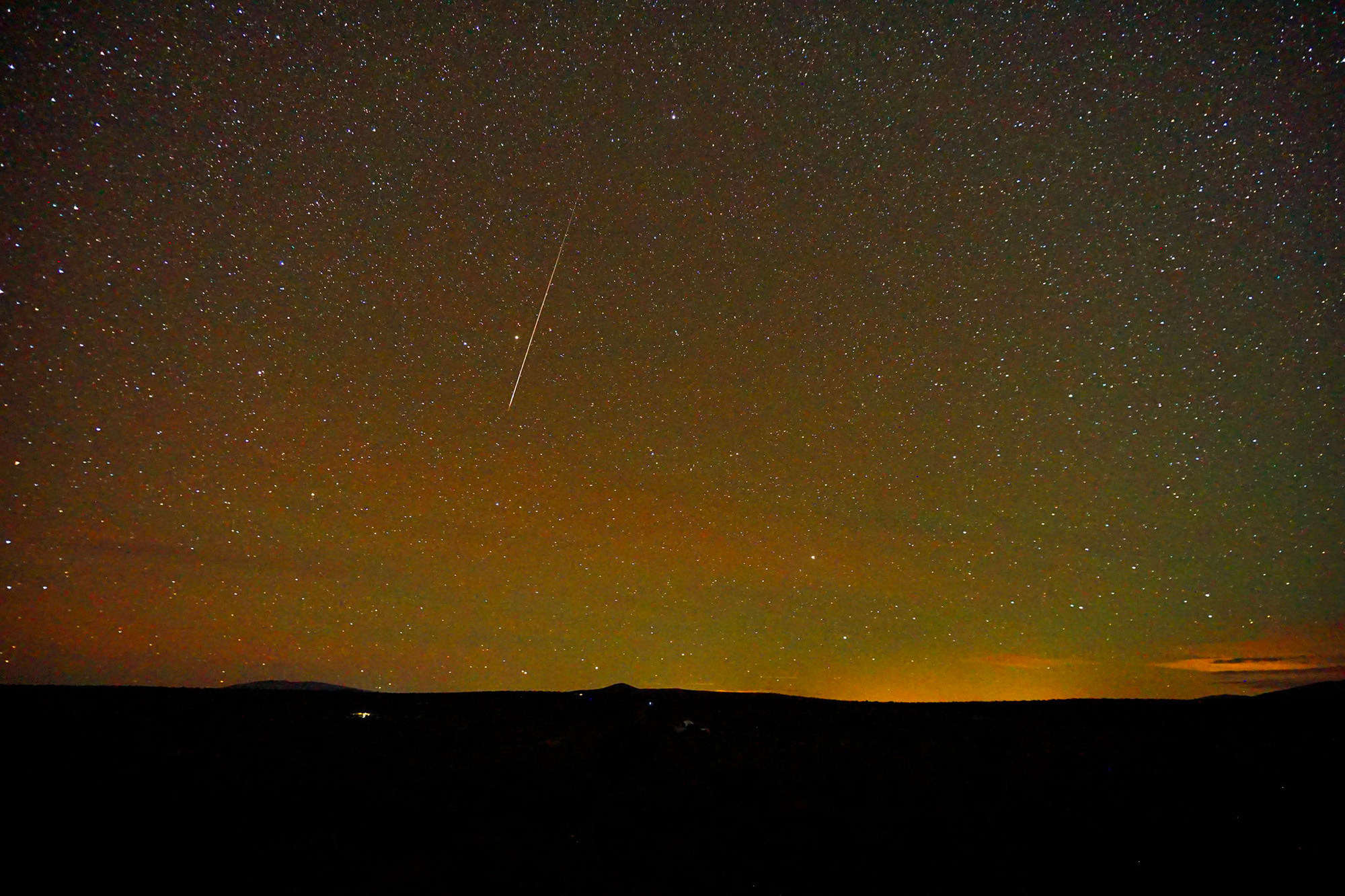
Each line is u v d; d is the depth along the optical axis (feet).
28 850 11.28
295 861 11.51
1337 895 11.35
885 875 11.87
